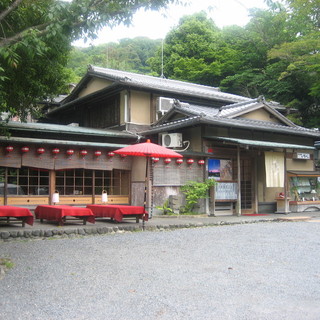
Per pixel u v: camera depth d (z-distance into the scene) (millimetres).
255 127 15312
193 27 38562
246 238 9578
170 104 18250
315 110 29188
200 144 14828
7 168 12047
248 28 32969
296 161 18406
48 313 4184
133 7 6938
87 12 6363
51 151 12695
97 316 4105
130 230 10828
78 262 6664
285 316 4172
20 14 9000
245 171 16797
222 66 33344
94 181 13695
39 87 10945
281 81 28969
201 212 14531
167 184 13875
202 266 6465
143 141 17750
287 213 16312
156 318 4066
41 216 11508
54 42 8039
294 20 29234
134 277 5703
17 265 6406
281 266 6570
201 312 4258
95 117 20391
